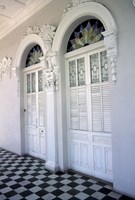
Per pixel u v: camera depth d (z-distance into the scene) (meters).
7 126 6.30
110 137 3.51
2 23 5.77
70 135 4.30
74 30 4.19
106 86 3.61
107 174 3.57
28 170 4.27
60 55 4.24
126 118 2.98
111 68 3.16
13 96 5.96
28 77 5.71
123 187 3.01
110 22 3.13
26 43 5.23
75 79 4.21
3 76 6.55
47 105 4.42
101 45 3.60
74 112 4.22
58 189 3.29
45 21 4.62
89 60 3.92
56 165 4.16
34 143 5.44
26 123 5.75
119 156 3.07
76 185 3.43
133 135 2.88
